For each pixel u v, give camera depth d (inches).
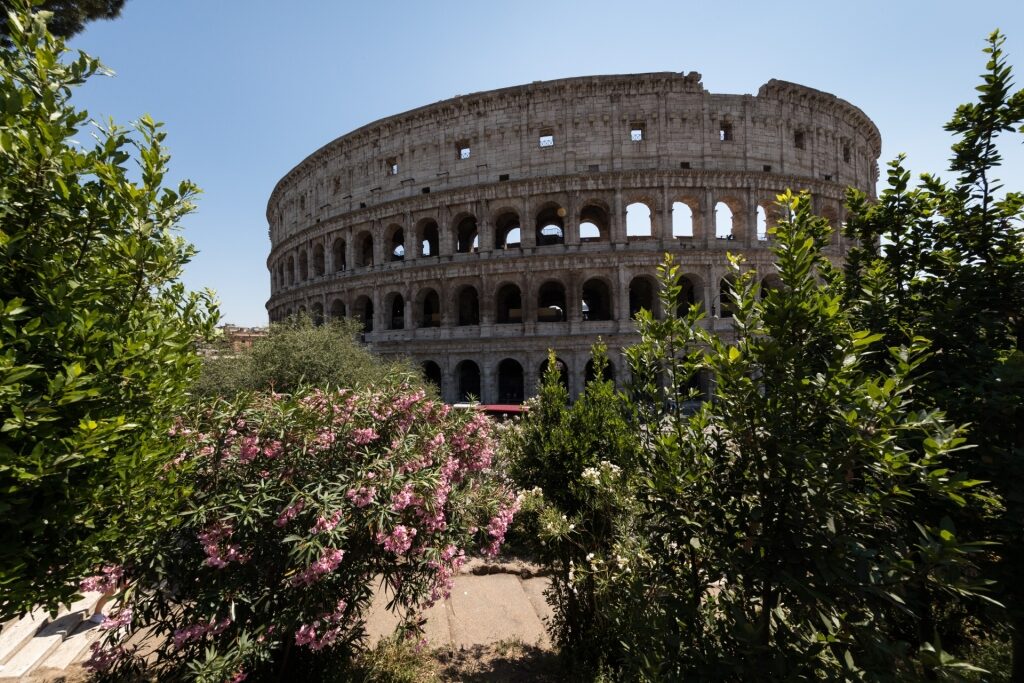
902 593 202.8
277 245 2815.0
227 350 1205.1
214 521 312.2
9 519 222.1
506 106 2034.9
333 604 328.2
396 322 2492.6
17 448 230.5
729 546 251.6
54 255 259.6
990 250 335.6
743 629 216.1
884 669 192.1
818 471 216.5
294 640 357.1
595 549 420.2
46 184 253.0
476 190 2010.3
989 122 336.8
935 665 171.9
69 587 261.7
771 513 231.9
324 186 2502.5
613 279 1905.8
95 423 229.9
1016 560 269.9
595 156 1956.2
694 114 1942.7
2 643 418.3
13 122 238.8
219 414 358.3
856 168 2198.6
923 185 379.2
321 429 367.6
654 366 322.0
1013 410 280.8
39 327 246.8
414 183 2175.2
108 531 265.6
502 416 1395.2
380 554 366.3
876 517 235.0
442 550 376.8
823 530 218.1
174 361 316.2
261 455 352.8
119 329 278.5
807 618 229.5
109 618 319.9
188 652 321.1
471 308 2556.6
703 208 1903.3
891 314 353.1
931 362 326.3
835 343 233.3
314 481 340.2
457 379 2022.6
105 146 278.2
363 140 2326.5
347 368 1195.3
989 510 291.3
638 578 334.0
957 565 219.5
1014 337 345.4
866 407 205.9
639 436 323.0
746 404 238.5
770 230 273.3
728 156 1946.4
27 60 255.0
